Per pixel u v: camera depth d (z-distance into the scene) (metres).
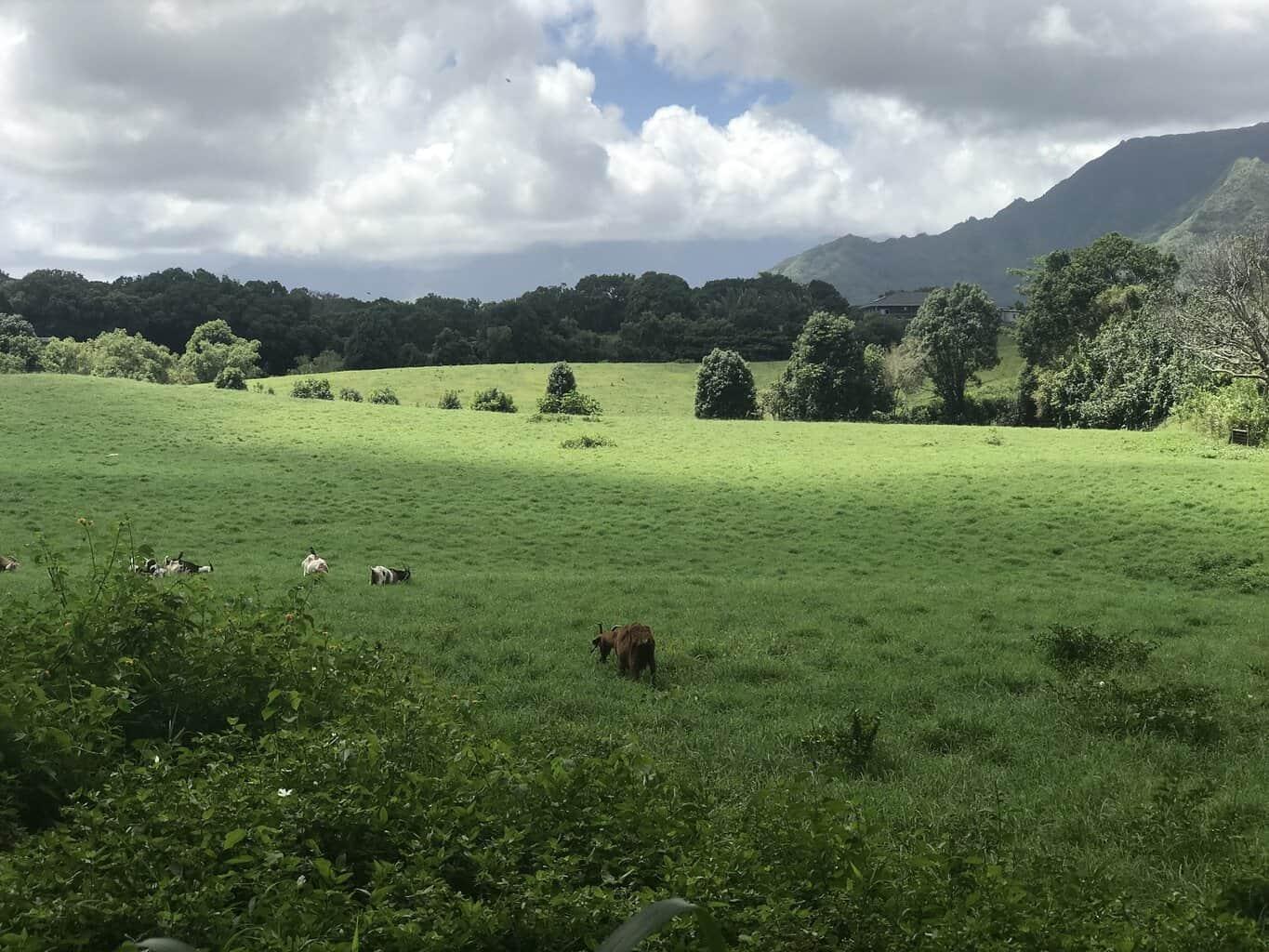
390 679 9.33
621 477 46.56
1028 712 12.17
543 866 5.25
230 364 121.44
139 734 7.86
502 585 23.72
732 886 5.16
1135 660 14.97
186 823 5.15
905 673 14.29
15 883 4.45
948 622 18.66
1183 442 56.25
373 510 38.75
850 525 36.75
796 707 12.37
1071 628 15.88
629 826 5.78
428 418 65.81
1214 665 15.12
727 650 15.72
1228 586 27.14
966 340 102.44
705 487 44.12
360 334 146.25
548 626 17.47
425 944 4.33
